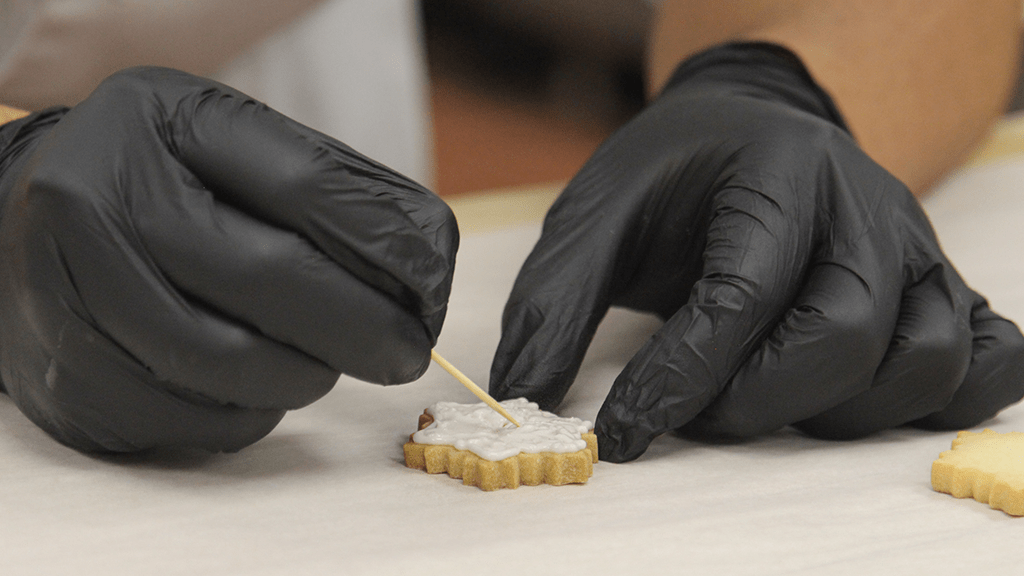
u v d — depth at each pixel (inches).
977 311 29.3
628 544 25.4
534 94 105.9
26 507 25.8
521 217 44.5
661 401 27.8
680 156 30.4
